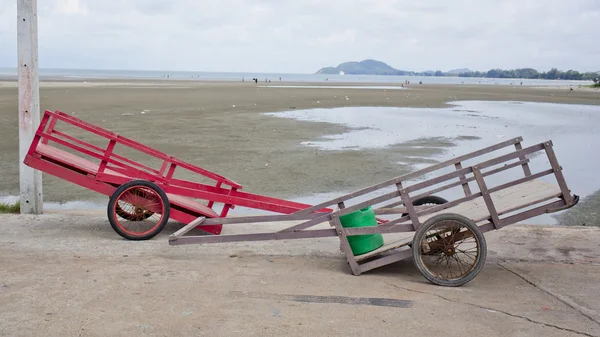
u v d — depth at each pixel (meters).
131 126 20.94
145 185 7.20
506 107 38.53
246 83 86.62
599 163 14.88
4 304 4.75
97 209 9.66
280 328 4.38
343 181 12.22
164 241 7.27
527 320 4.66
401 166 14.07
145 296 5.03
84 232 7.60
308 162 14.33
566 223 9.20
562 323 4.61
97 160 14.22
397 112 31.59
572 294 5.38
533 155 16.25
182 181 7.93
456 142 18.77
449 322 4.57
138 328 4.31
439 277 5.58
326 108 33.09
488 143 18.64
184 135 18.75
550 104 43.06
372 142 18.33
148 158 14.36
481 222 6.32
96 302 4.85
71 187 11.49
